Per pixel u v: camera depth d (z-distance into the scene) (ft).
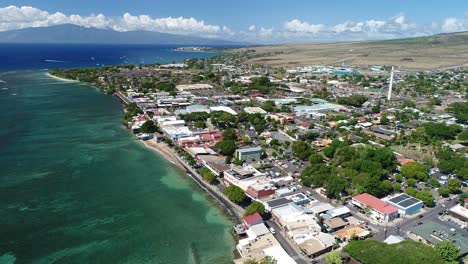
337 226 270.87
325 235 257.14
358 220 285.64
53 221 287.69
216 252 250.37
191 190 353.31
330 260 223.51
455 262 218.18
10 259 238.68
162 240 265.34
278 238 261.65
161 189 353.72
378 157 380.37
